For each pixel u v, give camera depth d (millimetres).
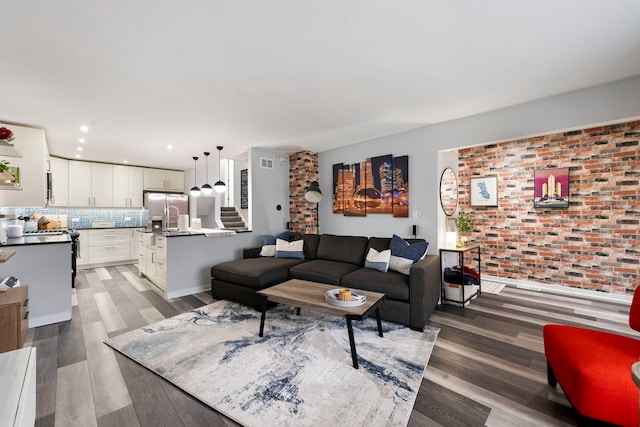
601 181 3736
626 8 1574
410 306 2787
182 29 1730
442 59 2127
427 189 3750
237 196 7598
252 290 3334
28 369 1139
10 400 968
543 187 4172
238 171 7562
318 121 3508
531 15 1639
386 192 4164
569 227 3982
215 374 1990
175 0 1474
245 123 3551
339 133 4043
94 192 5953
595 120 2592
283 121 3496
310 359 2199
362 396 1751
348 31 1782
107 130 3775
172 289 3814
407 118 3441
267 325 2873
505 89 2652
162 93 2641
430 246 3719
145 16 1601
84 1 1467
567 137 3988
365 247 3926
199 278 4121
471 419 1565
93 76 2303
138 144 4559
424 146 3770
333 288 2826
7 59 2031
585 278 3867
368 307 2262
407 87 2594
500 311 3277
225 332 2695
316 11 1591
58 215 5535
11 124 3416
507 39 1877
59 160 5504
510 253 4492
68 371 2033
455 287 3486
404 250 3381
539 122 2889
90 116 3221
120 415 1595
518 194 4414
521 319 3027
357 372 2020
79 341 2512
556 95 2789
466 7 1573
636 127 3500
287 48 1962
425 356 2238
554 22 1704
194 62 2121
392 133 4066
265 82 2459
